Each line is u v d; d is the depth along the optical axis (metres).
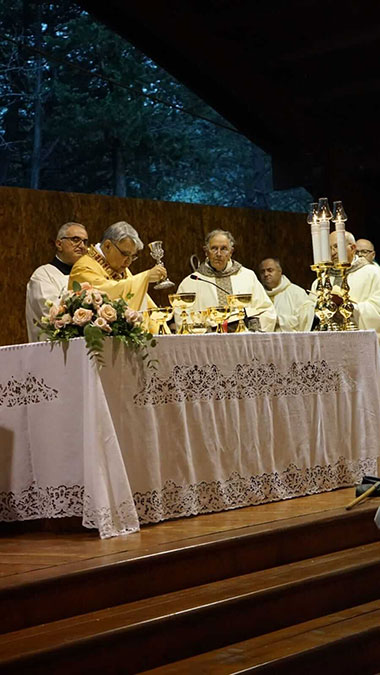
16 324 6.71
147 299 5.16
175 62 8.85
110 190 11.28
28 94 11.19
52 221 6.93
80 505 3.88
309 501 4.47
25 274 6.77
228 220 7.96
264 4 8.20
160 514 4.00
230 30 8.52
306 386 4.71
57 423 3.93
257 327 4.99
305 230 8.50
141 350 3.99
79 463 3.88
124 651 2.95
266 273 7.20
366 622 3.46
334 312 5.04
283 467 4.57
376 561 3.82
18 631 2.98
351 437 4.93
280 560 3.79
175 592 3.39
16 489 4.04
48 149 11.20
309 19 8.26
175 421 4.11
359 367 4.98
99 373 3.80
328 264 5.01
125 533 3.77
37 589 3.04
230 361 4.37
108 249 4.87
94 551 3.47
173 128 11.58
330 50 8.44
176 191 11.61
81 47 11.23
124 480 3.77
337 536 4.05
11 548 3.65
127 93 11.26
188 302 4.55
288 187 9.38
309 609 3.53
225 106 9.20
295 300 7.16
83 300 3.92
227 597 3.29
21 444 4.03
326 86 8.81
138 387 3.97
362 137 9.02
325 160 9.12
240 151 12.07
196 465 4.20
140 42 8.69
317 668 3.15
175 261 7.59
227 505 4.29
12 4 11.19
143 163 11.41
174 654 3.08
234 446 4.34
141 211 7.42
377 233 9.83
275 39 8.53
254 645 3.22
